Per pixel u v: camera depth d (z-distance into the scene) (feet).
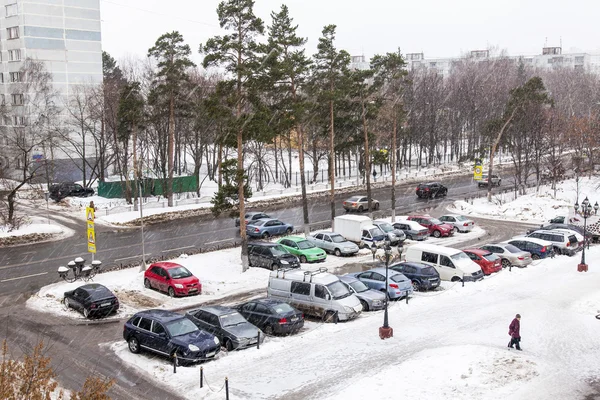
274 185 247.09
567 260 113.60
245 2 110.52
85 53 244.83
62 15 237.25
